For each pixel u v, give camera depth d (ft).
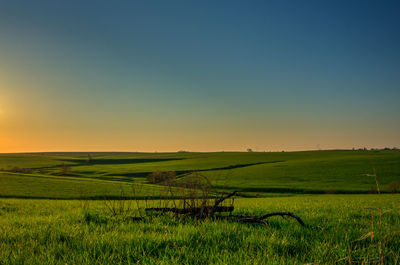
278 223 23.02
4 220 25.67
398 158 306.55
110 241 15.57
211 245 15.40
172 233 17.99
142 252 14.02
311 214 29.27
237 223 21.09
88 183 182.19
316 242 15.48
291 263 12.12
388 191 170.91
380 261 11.97
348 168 260.62
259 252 13.47
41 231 18.90
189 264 12.17
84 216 25.36
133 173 322.75
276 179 230.07
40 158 584.40
